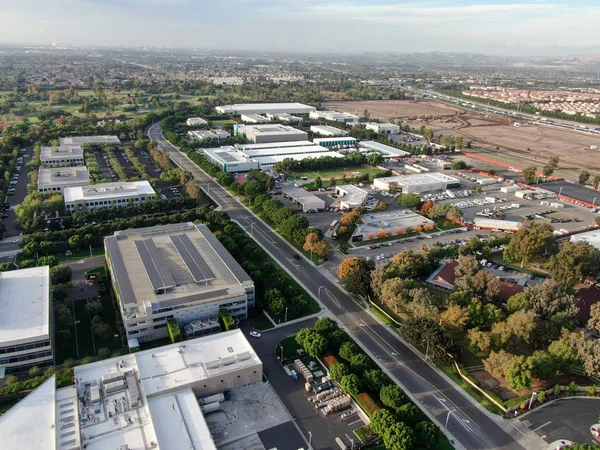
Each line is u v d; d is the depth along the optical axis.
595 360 129.75
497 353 141.38
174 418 111.00
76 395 115.44
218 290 160.62
